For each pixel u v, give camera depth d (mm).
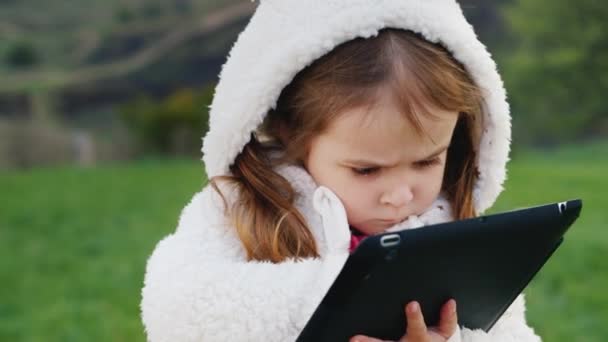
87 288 7031
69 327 5852
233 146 1704
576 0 29969
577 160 20562
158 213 11008
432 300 1438
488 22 36062
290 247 1674
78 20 42562
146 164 20672
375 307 1374
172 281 1554
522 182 13242
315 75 1591
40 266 7938
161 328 1542
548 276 6867
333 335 1389
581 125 30391
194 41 37094
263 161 1723
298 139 1649
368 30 1564
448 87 1544
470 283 1455
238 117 1673
